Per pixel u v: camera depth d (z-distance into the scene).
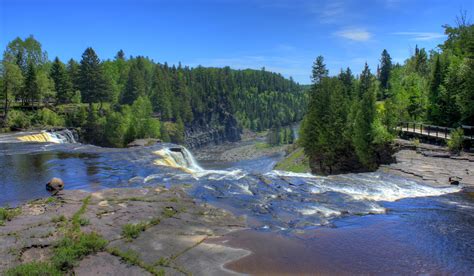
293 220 14.48
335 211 15.55
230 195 17.88
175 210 14.71
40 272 8.54
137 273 9.27
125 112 82.69
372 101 31.05
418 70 69.75
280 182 20.14
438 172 22.47
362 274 9.87
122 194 16.42
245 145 173.38
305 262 10.59
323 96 44.81
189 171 25.53
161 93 125.38
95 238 10.79
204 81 196.00
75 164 28.30
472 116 32.69
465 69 32.59
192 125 162.75
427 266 10.32
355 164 37.72
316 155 45.38
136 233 11.86
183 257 10.60
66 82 90.81
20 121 63.12
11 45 101.25
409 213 15.30
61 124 73.25
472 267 10.23
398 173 23.45
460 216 14.78
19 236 10.77
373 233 13.01
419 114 44.16
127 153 34.88
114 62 153.12
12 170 25.53
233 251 11.26
